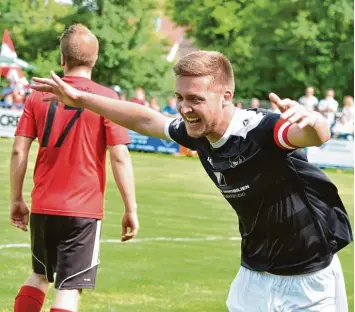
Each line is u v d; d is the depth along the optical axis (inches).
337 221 165.2
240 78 1402.6
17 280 300.5
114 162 210.1
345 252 395.2
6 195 532.4
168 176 702.5
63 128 205.2
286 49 1371.8
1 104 978.7
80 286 203.0
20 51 1406.3
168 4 1494.8
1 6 1409.9
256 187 158.1
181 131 168.1
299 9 1387.8
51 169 205.2
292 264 163.9
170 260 352.8
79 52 208.2
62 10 1419.8
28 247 363.9
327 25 1352.1
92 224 205.5
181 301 281.9
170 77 1417.3
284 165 155.3
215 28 1445.6
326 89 1357.0
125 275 318.0
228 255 372.5
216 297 289.7
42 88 171.0
